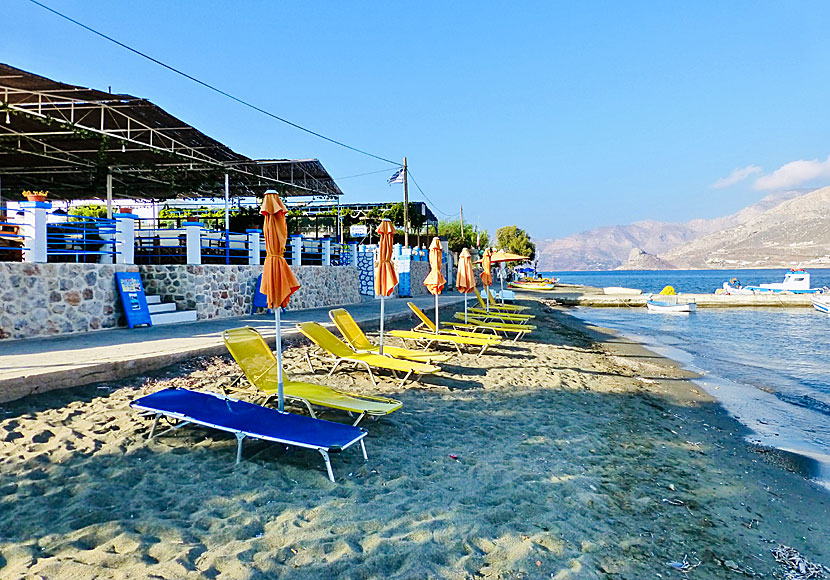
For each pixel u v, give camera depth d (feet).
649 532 12.54
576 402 24.73
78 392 17.98
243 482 12.90
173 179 55.72
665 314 88.79
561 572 10.04
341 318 28.19
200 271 36.94
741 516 14.19
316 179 61.62
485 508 12.57
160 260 41.22
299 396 16.81
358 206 107.96
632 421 22.70
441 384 25.34
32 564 8.95
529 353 38.52
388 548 10.30
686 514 13.88
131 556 9.37
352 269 60.95
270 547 10.06
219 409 14.99
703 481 16.52
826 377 36.06
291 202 70.18
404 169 81.10
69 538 9.86
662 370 37.35
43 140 40.57
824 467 18.80
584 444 18.49
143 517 10.89
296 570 9.29
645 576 10.50
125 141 38.32
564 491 14.08
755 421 24.89
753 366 40.34
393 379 25.25
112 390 18.70
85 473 12.62
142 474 12.92
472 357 34.32
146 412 16.92
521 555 10.44
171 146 45.65
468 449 16.70
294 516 11.41
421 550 10.28
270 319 38.45
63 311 27.89
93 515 10.78
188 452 14.42
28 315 26.16
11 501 11.07
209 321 36.27
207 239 39.88
